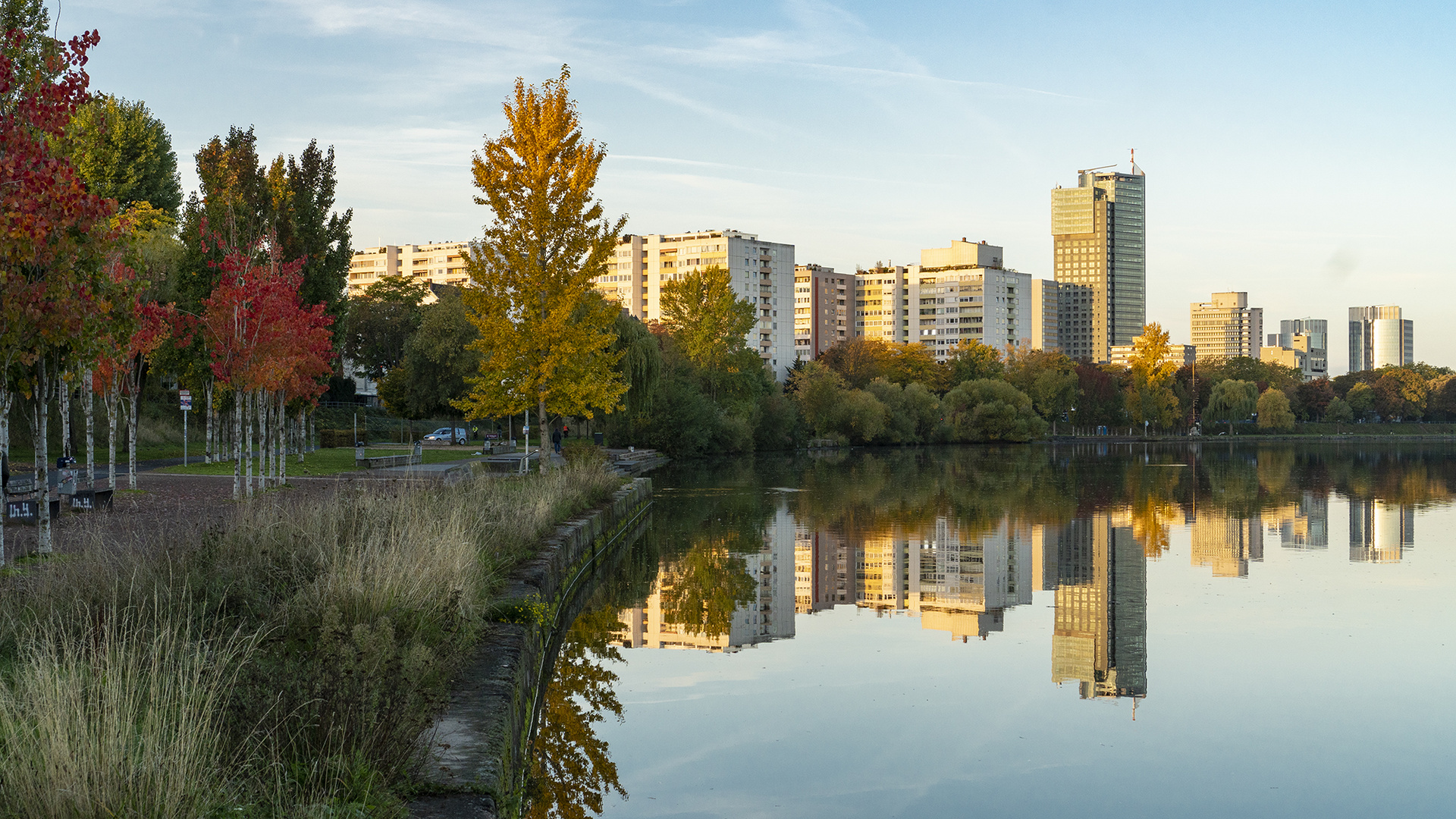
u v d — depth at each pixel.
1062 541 29.80
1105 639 17.12
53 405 45.47
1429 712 13.01
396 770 6.39
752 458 81.25
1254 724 12.56
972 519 35.56
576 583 19.84
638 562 25.38
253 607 9.48
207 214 30.95
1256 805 9.98
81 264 14.02
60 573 10.25
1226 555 27.05
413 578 10.19
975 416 115.06
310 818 5.36
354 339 96.06
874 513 37.41
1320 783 10.60
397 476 32.44
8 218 10.95
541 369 30.23
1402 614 19.06
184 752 5.48
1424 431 174.38
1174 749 11.61
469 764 6.98
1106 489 49.12
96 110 18.36
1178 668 15.25
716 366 84.94
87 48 12.23
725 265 159.12
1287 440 147.88
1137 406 137.62
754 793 10.16
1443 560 26.00
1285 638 17.22
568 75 29.94
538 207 29.34
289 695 6.67
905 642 17.09
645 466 60.78
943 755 11.39
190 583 9.70
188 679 6.77
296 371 31.00
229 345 25.45
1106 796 10.17
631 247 169.00
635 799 9.95
